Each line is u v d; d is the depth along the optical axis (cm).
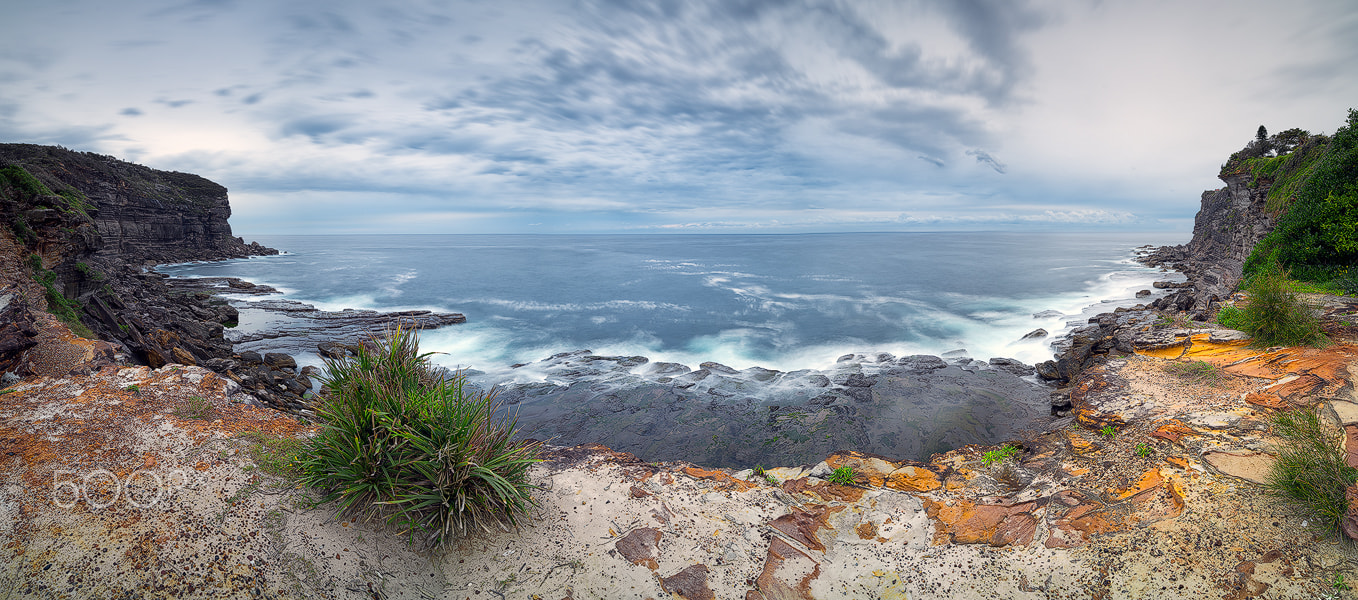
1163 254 7612
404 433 513
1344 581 446
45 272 1555
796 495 717
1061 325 2705
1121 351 1259
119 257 6175
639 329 2897
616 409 1586
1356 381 788
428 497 515
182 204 8106
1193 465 648
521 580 515
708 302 3828
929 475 788
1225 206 5172
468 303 3888
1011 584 515
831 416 1487
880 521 639
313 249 13638
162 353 1548
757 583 532
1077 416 922
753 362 2194
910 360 2058
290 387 1683
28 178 1750
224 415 666
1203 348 1091
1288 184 2925
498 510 570
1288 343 989
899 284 4744
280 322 3042
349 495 525
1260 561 482
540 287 4831
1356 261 1511
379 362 596
